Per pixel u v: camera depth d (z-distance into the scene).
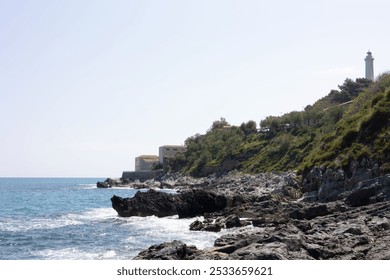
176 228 48.16
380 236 26.59
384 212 35.41
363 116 70.12
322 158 68.38
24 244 40.28
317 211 43.09
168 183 174.50
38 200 116.19
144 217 61.19
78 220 60.59
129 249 36.12
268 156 155.75
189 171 194.88
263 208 52.62
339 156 65.00
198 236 40.81
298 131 167.38
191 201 59.62
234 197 60.28
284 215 46.00
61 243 40.50
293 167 135.75
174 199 63.31
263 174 132.25
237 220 45.03
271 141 171.50
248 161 166.38
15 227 52.72
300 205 52.84
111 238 42.50
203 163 193.12
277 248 21.36
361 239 24.64
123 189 188.50
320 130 148.88
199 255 22.95
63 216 67.12
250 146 176.62
